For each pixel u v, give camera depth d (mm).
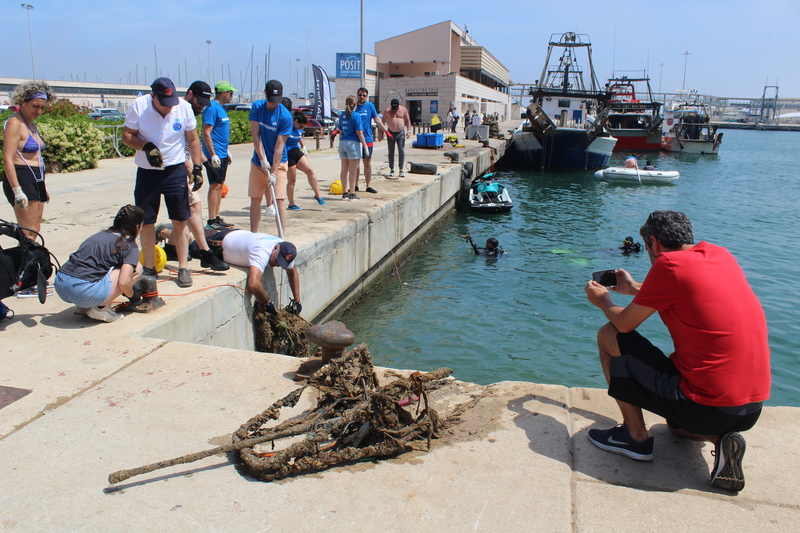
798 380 6875
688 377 2850
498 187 18734
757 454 3195
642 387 2959
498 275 11078
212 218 7730
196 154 5863
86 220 8984
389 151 15070
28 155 5750
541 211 18703
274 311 6152
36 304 5316
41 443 3197
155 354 4363
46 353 4297
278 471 2965
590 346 7680
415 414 3674
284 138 7117
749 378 2771
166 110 5211
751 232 15711
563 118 31219
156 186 5441
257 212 7453
